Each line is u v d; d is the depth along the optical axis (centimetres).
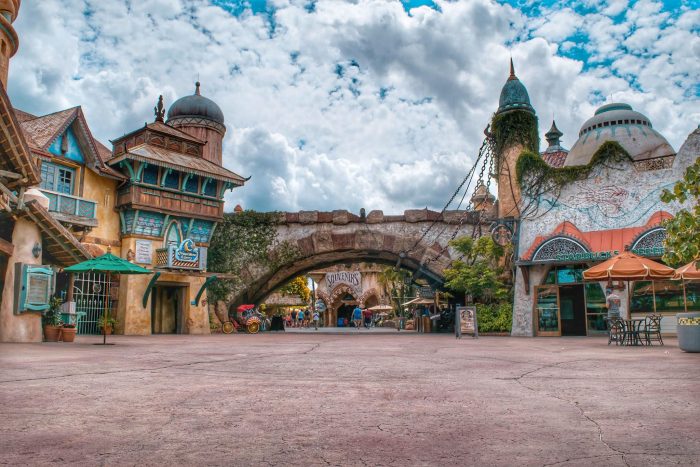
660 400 514
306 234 3081
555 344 1549
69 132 2342
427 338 2088
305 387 605
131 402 495
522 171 2395
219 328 2945
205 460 308
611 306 1518
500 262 2602
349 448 337
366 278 6631
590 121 2692
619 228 2109
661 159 2084
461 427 397
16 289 1462
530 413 450
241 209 3478
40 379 646
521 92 2656
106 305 2339
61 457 310
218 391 569
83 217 2273
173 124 3403
